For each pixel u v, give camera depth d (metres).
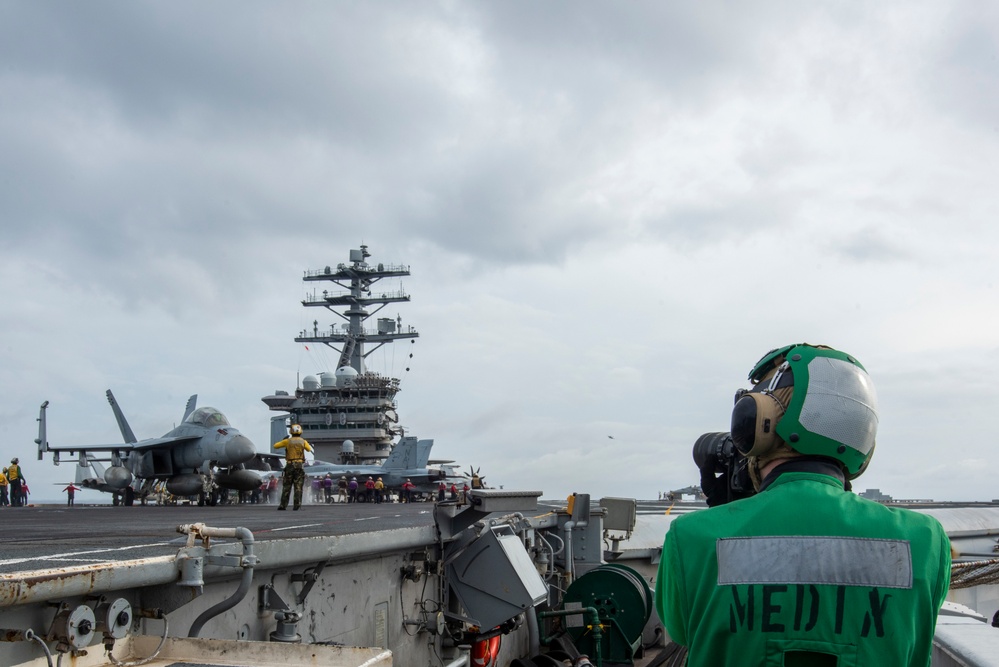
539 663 11.63
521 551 9.88
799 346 2.86
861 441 2.65
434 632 9.59
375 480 55.66
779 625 2.35
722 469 3.67
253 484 36.50
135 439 48.84
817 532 2.43
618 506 16.83
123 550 6.79
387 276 65.06
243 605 6.62
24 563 5.46
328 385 60.84
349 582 8.30
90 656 4.06
